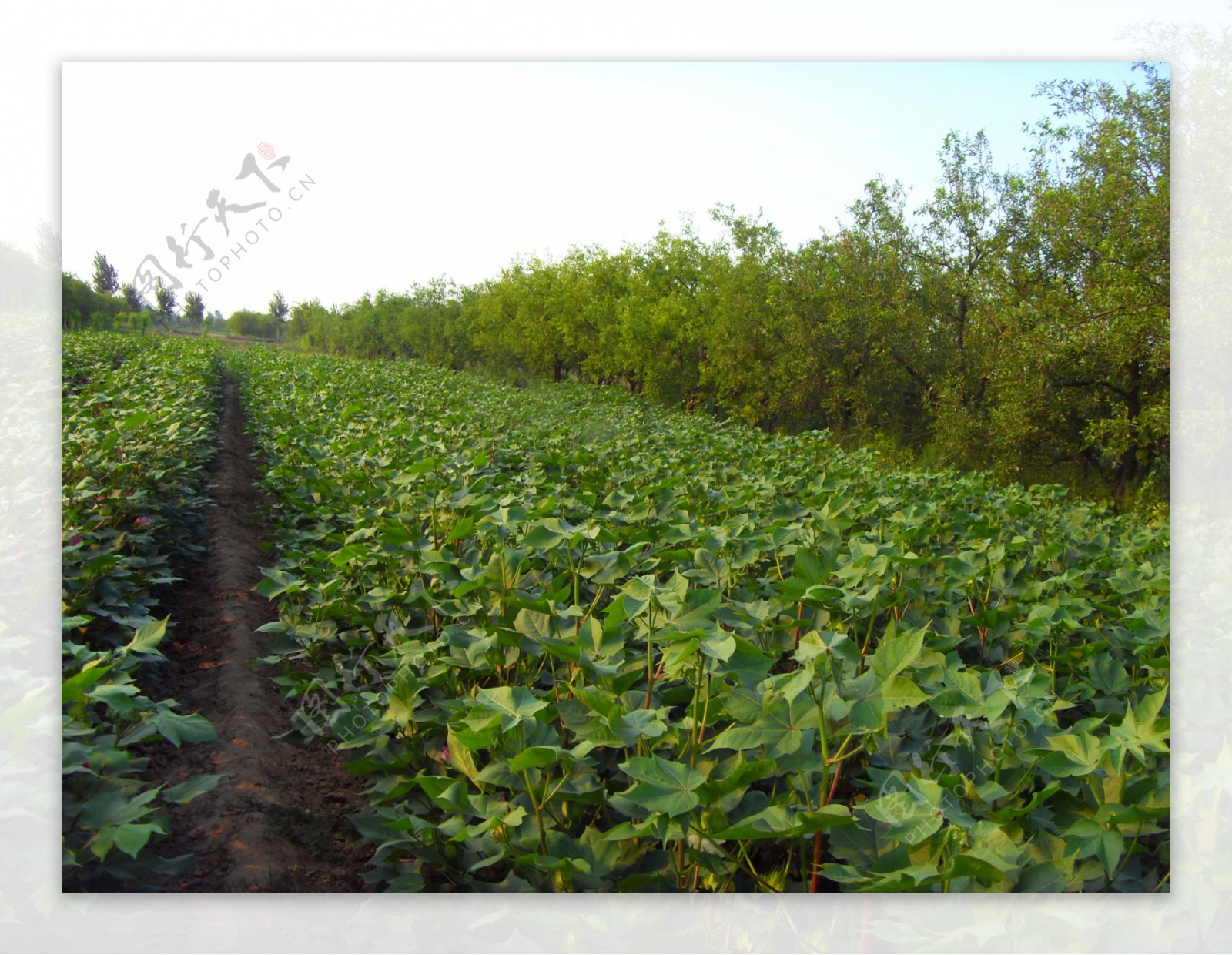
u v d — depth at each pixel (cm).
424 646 302
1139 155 1109
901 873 179
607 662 257
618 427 1316
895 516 448
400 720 283
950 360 1554
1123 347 1052
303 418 1046
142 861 218
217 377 1778
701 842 213
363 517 467
